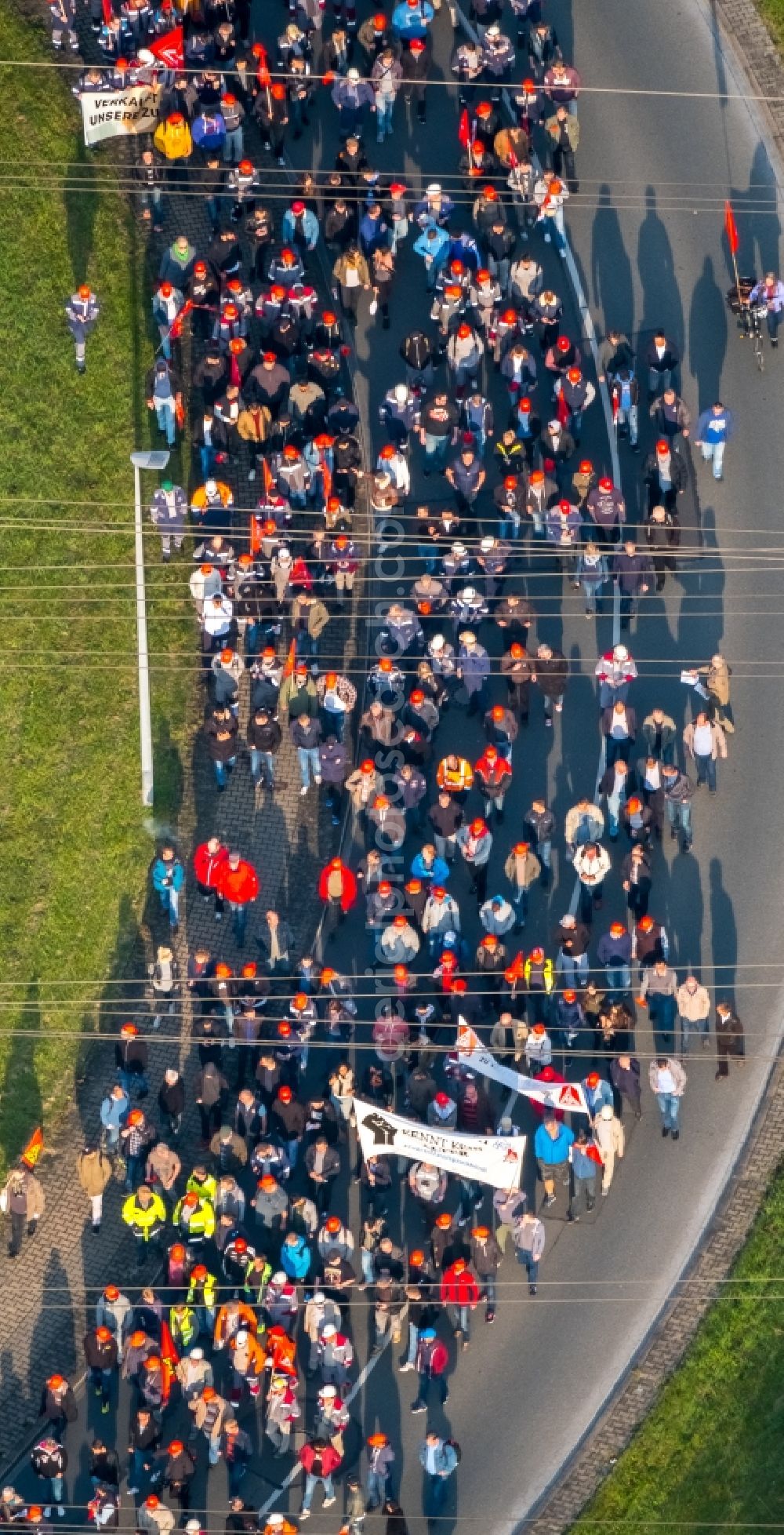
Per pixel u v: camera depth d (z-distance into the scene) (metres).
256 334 96.06
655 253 99.38
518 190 98.31
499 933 87.44
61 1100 89.06
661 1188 86.50
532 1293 85.12
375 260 96.31
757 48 103.25
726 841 90.94
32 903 91.12
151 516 95.19
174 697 93.81
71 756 92.75
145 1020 89.25
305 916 90.44
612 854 90.25
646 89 102.19
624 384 94.31
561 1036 86.44
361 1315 84.56
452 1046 85.88
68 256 99.25
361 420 97.06
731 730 90.94
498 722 88.94
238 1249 82.44
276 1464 83.00
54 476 96.12
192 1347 83.31
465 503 93.88
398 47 99.75
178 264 97.19
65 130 101.06
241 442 96.12
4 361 97.25
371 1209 85.56
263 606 91.88
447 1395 83.94
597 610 93.69
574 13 103.44
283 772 92.56
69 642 94.12
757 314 96.62
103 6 100.50
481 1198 84.75
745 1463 83.81
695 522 94.81
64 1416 81.75
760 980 89.25
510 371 94.50
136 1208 84.12
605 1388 84.25
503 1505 82.81
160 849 91.69
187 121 98.31
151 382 97.25
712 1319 85.00
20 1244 86.50
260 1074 84.38
